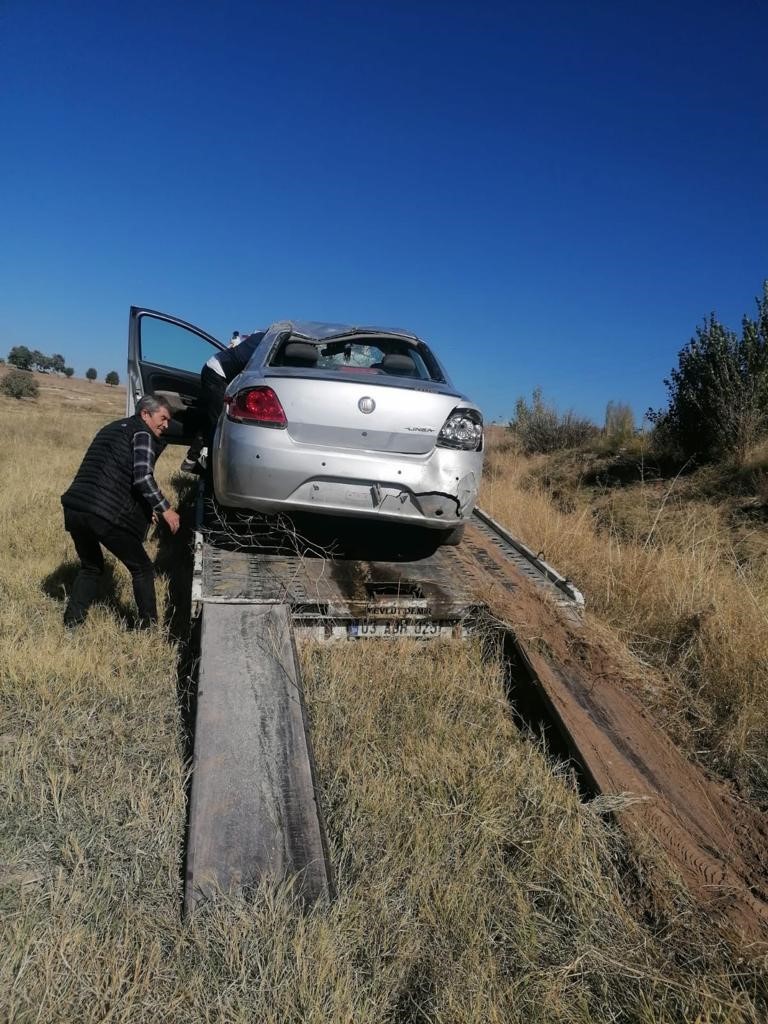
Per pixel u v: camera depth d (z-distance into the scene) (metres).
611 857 2.64
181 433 6.80
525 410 14.93
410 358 5.06
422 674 3.87
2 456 11.02
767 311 9.10
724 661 3.97
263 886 2.30
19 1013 1.89
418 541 5.31
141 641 4.17
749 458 8.42
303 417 4.25
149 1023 1.92
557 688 3.55
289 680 3.32
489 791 2.92
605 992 2.12
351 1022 1.93
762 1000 2.11
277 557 4.70
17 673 3.63
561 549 6.27
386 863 2.54
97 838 2.58
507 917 2.38
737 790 3.19
